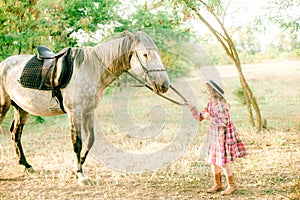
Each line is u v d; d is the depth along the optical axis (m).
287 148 6.88
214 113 4.38
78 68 4.84
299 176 5.07
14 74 5.28
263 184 4.77
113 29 13.91
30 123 11.12
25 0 10.00
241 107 12.89
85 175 5.00
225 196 4.38
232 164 5.85
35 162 6.18
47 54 5.18
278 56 28.89
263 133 8.37
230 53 8.95
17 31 9.95
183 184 4.91
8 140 8.16
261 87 18.38
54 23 10.71
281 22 8.62
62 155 6.72
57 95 4.85
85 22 12.11
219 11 8.95
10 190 4.73
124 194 4.51
